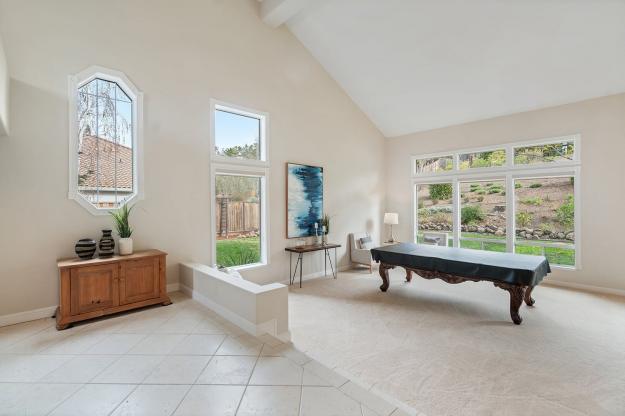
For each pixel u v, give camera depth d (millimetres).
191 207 4293
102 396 1936
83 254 3186
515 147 5770
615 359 2844
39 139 3191
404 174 7391
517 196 5777
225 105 4645
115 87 3764
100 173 3648
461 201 6523
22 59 3086
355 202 6871
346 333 3424
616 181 4793
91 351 2508
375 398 1941
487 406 2199
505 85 5203
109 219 3625
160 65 4008
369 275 6145
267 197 5191
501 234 5949
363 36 5172
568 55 4398
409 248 5148
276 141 5332
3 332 2854
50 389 2002
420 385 2455
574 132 5121
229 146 4895
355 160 6867
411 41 4961
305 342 3203
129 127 3852
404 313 4035
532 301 4258
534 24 4133
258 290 2941
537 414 2117
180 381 2102
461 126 6441
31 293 3180
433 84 5664
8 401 1880
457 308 4215
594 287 4992
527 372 2635
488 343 3172
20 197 3105
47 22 3221
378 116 7074
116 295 3229
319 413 1788
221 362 2354
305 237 5809
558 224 5355
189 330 2924
